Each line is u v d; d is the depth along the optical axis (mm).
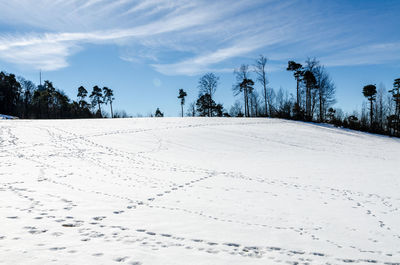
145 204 7664
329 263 4656
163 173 12602
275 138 26781
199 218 6723
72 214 6383
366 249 5391
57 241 4805
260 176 12977
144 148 19328
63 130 23828
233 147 21891
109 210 6887
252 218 6984
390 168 16219
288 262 4594
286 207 8180
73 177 10727
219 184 10922
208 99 60438
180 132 25594
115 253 4477
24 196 7645
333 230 6441
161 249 4789
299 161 17984
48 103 70688
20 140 18969
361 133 38750
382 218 7512
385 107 51688
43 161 13727
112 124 28844
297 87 49125
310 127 36844
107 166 13523
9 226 5363
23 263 3900
